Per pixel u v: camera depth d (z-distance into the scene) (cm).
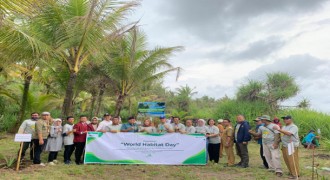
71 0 1084
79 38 1059
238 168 927
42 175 740
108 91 1912
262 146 955
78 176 767
